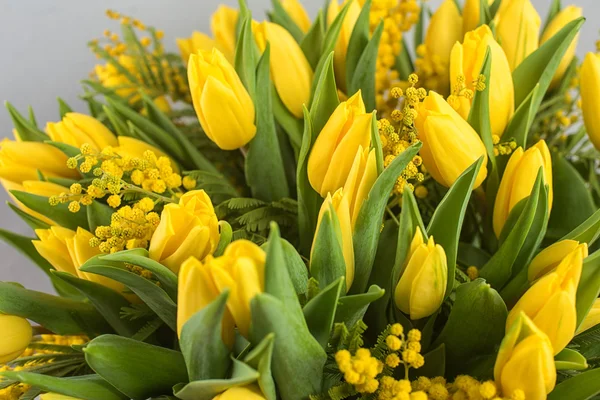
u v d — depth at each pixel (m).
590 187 0.54
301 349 0.31
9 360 0.40
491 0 0.56
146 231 0.38
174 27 0.71
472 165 0.34
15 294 0.40
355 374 0.30
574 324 0.31
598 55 0.46
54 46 0.69
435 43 0.50
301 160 0.38
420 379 0.33
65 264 0.42
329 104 0.38
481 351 0.36
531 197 0.35
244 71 0.43
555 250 0.35
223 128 0.42
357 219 0.35
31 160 0.47
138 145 0.46
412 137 0.39
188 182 0.45
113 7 0.69
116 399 0.35
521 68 0.44
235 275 0.30
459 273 0.39
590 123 0.45
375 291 0.32
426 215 0.47
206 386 0.31
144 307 0.41
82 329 0.43
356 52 0.47
